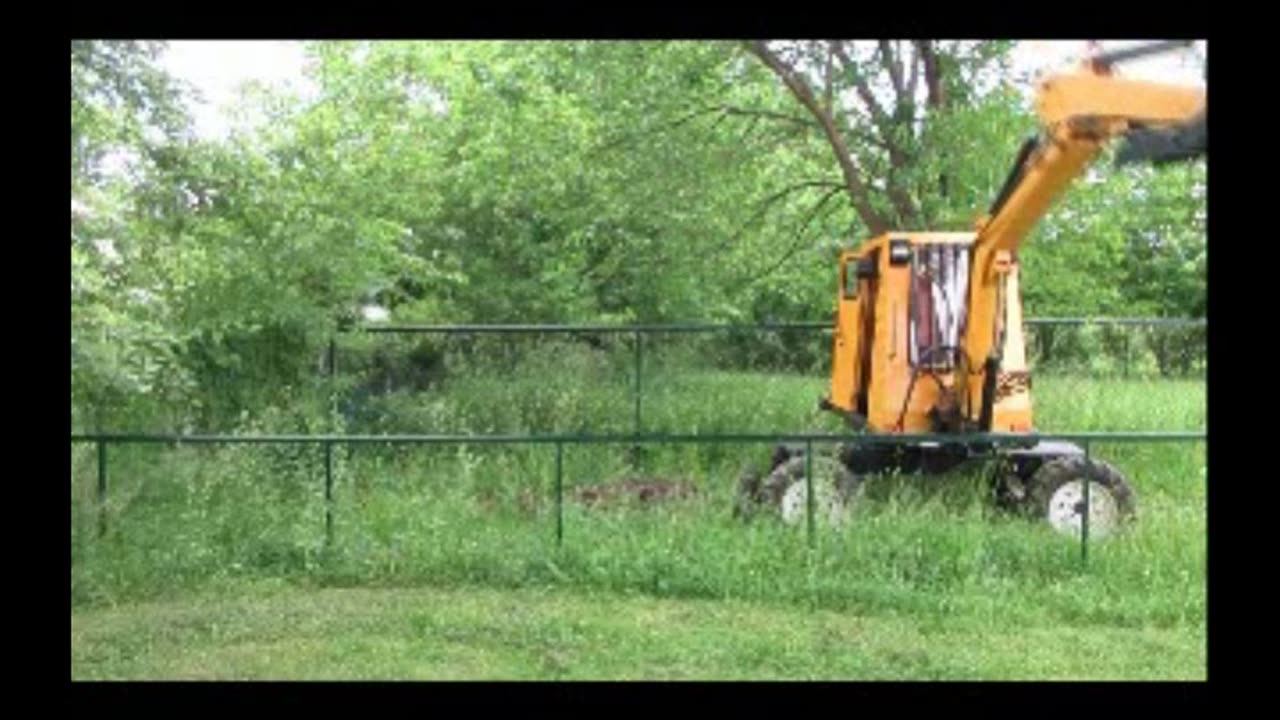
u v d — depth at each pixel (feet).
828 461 44.96
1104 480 45.14
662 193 63.46
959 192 61.00
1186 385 67.87
